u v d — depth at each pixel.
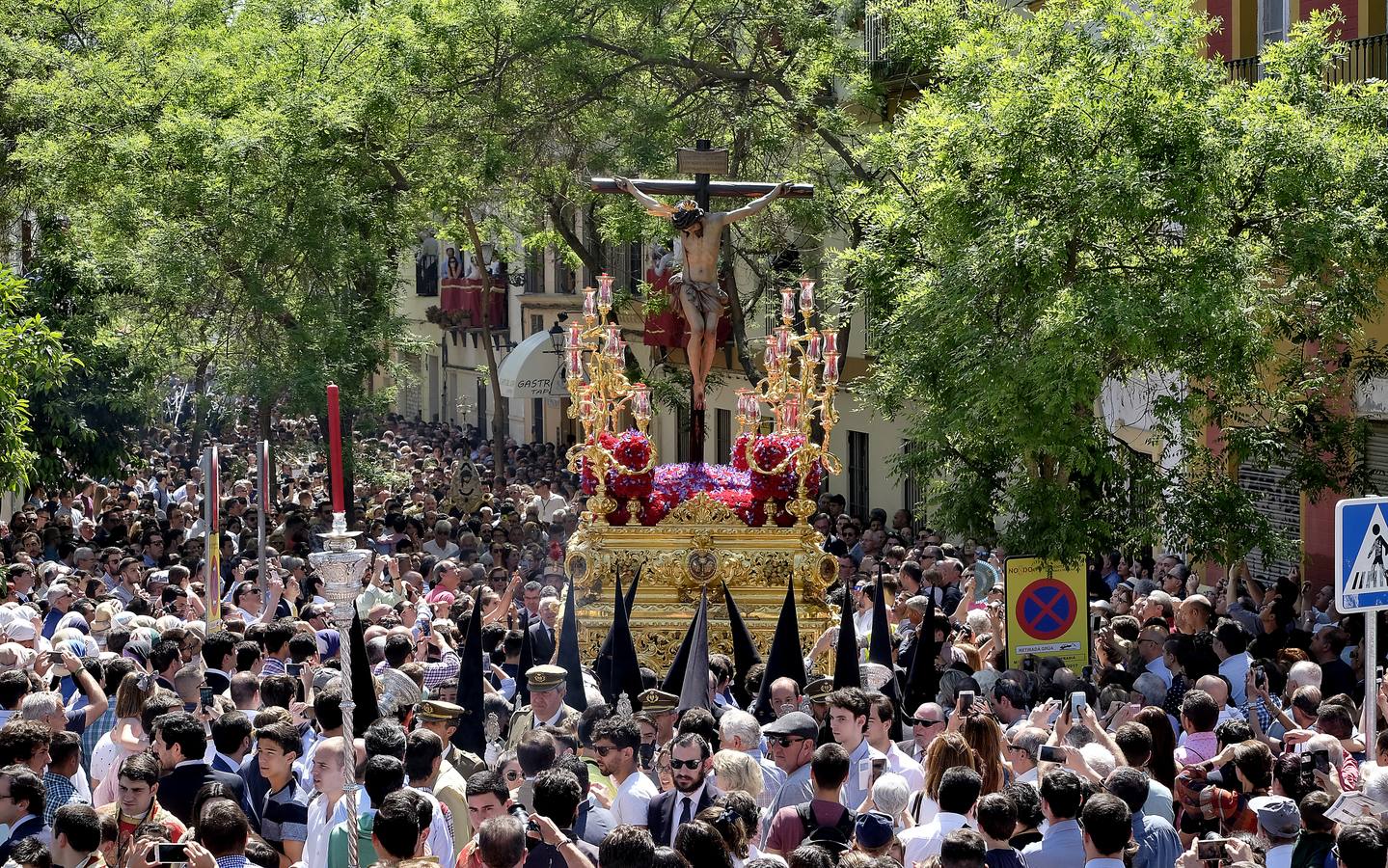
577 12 75.69
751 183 43.72
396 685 29.23
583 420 41.53
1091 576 49.53
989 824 21.27
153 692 28.33
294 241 74.38
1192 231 42.19
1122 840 21.00
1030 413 42.06
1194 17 44.88
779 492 41.28
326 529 72.44
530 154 76.00
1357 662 37.00
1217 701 29.94
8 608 39.75
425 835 21.25
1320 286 44.78
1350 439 47.34
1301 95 46.44
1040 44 45.47
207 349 78.38
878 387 50.88
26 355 48.69
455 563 47.16
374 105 75.94
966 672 33.72
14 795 22.97
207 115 78.19
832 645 37.66
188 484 82.50
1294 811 22.25
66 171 80.06
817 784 22.80
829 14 74.25
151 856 20.95
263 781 25.72
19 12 90.69
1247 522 44.75
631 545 40.94
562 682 28.80
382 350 81.38
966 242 44.44
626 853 18.88
